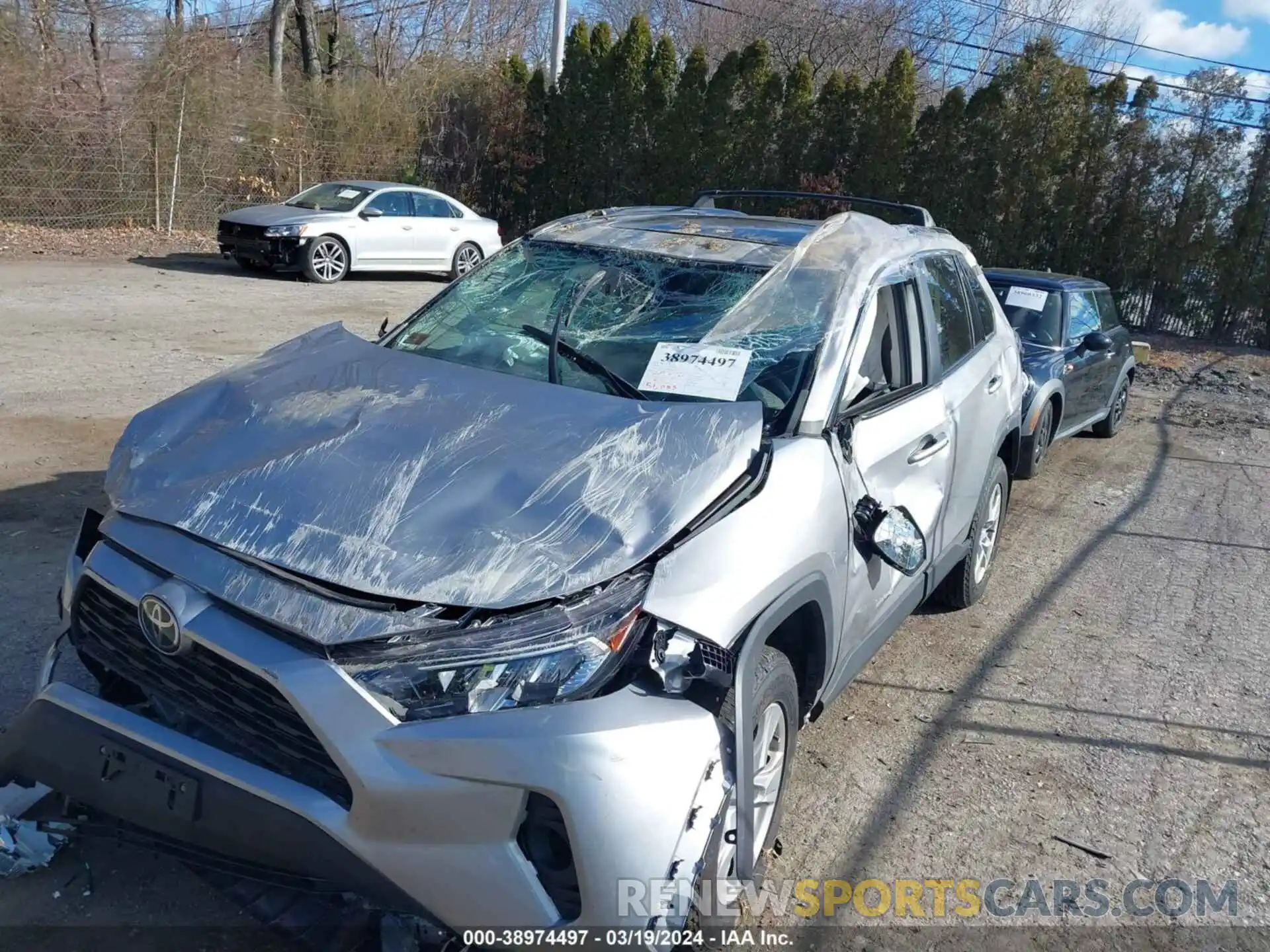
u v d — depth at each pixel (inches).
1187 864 139.6
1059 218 725.3
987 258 751.7
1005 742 167.3
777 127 820.6
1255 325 711.7
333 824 91.4
